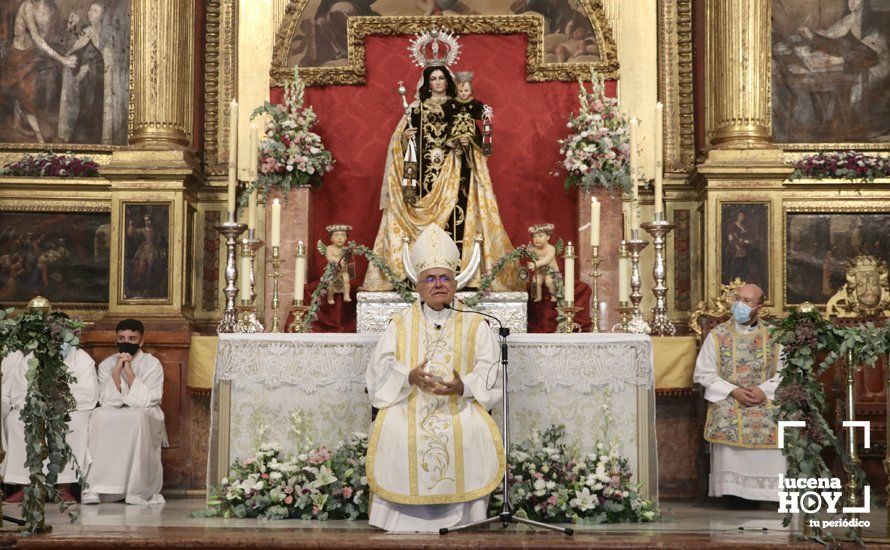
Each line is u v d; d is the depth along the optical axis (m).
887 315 9.87
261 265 10.89
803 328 6.48
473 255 9.44
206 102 11.46
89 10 11.26
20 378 9.12
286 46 11.31
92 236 11.05
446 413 6.94
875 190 10.72
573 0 11.27
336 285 10.11
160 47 10.84
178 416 9.93
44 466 6.86
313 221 11.05
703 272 10.62
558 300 8.66
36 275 10.98
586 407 7.54
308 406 7.63
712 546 5.96
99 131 11.19
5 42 11.23
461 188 10.10
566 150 10.73
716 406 8.66
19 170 11.01
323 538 6.15
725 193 10.45
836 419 9.10
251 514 7.39
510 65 11.25
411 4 11.32
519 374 7.56
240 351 7.65
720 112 10.78
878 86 10.98
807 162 10.73
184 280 10.57
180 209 10.53
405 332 7.21
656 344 8.98
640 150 11.20
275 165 10.63
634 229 9.09
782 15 11.07
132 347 9.55
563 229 11.03
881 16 11.03
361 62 11.20
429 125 10.13
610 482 7.14
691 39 11.32
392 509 6.77
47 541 6.15
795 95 11.02
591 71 11.07
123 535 6.29
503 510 6.81
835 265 10.72
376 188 11.13
